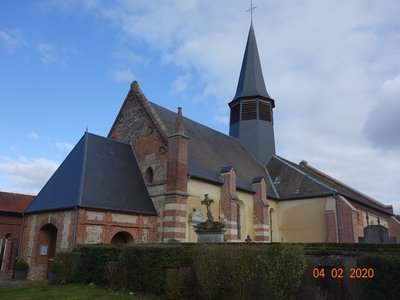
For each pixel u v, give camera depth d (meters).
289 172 30.39
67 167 19.98
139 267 12.95
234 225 21.12
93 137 21.00
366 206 33.66
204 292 10.96
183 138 20.22
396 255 9.58
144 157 22.12
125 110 24.80
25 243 19.39
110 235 17.64
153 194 20.56
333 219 25.36
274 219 27.92
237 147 31.69
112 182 19.48
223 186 22.08
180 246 12.30
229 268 10.55
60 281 15.32
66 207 17.11
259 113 34.09
